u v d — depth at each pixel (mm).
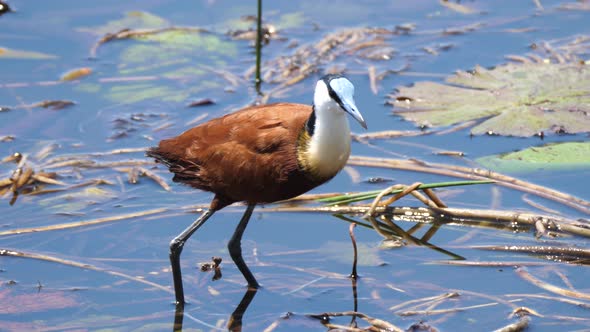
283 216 11555
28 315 9531
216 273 10383
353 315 9414
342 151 9594
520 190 11680
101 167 12688
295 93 14508
